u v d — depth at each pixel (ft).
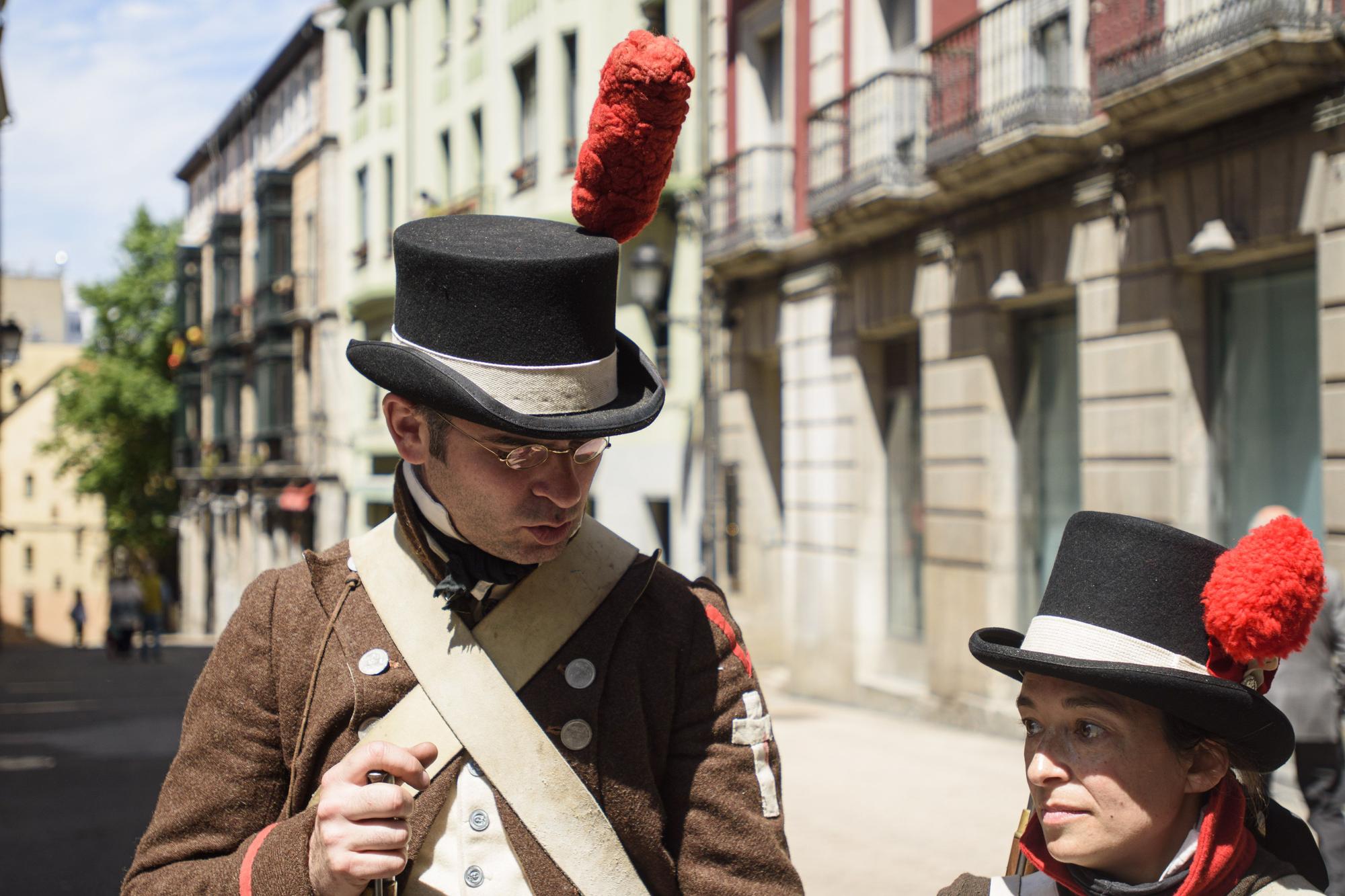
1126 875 5.57
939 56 35.99
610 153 6.00
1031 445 34.76
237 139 127.44
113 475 141.28
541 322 5.74
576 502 5.89
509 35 69.56
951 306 36.65
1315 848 5.99
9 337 60.39
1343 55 23.44
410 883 5.81
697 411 55.01
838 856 21.16
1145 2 28.04
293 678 6.12
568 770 5.87
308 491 100.37
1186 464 28.19
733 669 6.37
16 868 22.61
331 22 97.91
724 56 51.42
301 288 103.45
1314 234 24.61
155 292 139.54
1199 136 27.20
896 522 41.83
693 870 6.01
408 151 84.99
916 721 37.37
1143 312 28.91
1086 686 5.42
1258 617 5.14
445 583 5.94
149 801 29.12
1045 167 31.24
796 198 45.85
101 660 91.04
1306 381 26.09
